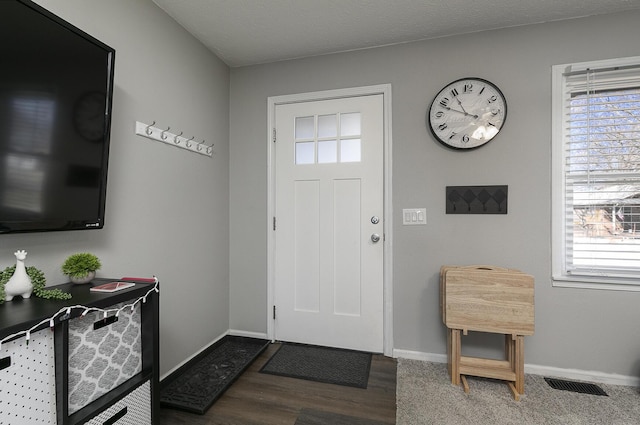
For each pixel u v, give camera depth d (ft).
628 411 5.29
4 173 3.23
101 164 4.36
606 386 6.06
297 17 6.38
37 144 3.53
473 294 6.03
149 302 4.23
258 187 8.32
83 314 3.23
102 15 4.75
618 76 6.24
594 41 6.31
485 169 6.86
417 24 6.64
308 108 8.05
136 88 5.41
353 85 7.70
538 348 6.56
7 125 3.23
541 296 6.55
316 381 6.27
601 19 6.28
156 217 5.91
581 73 6.36
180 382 6.13
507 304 5.87
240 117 8.47
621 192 6.24
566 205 6.53
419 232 7.23
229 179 8.49
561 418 5.12
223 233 8.21
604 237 6.32
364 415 5.21
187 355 6.74
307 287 7.99
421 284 7.22
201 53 7.30
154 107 5.83
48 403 2.94
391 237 7.39
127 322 4.00
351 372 6.61
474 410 5.33
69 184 3.92
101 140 4.34
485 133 6.75
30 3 3.37
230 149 8.48
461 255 7.00
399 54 7.40
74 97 3.93
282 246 8.18
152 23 5.80
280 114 8.25
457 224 7.02
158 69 5.94
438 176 7.13
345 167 7.77
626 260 6.20
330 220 7.86
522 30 6.68
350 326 7.68
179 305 6.51
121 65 5.11
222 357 7.22
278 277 8.19
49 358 2.96
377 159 7.57
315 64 7.97
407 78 7.34
